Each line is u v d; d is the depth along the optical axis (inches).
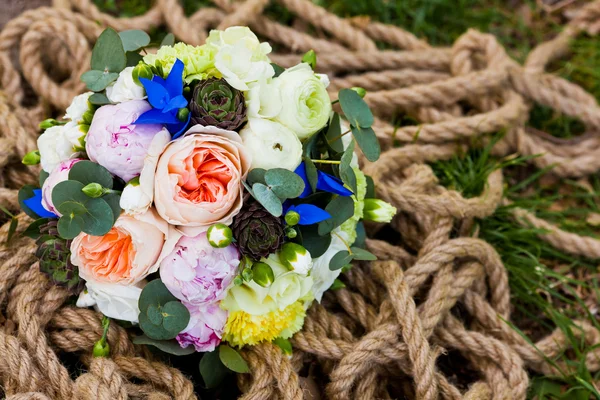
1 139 44.7
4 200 43.3
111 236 37.8
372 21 55.9
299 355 41.8
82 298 39.8
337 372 40.7
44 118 47.8
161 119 37.0
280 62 50.7
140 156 37.2
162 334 38.4
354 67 51.9
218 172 36.9
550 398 44.7
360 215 40.6
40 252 39.0
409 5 56.3
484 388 42.3
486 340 43.1
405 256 45.2
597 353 45.1
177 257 37.2
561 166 50.8
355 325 43.6
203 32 51.8
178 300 38.3
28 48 48.0
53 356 39.3
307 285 39.2
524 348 44.1
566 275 49.1
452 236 47.2
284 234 38.0
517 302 47.6
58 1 50.6
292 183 37.1
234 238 37.8
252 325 39.4
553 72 55.9
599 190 51.5
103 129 37.4
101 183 37.5
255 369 40.1
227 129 37.5
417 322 41.4
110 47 39.1
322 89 38.9
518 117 50.6
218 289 37.8
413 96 50.0
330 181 38.5
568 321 45.6
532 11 58.0
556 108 51.9
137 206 36.7
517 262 47.8
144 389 39.5
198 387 41.9
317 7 53.1
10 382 39.0
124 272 37.7
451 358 45.3
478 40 52.4
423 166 47.7
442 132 49.2
